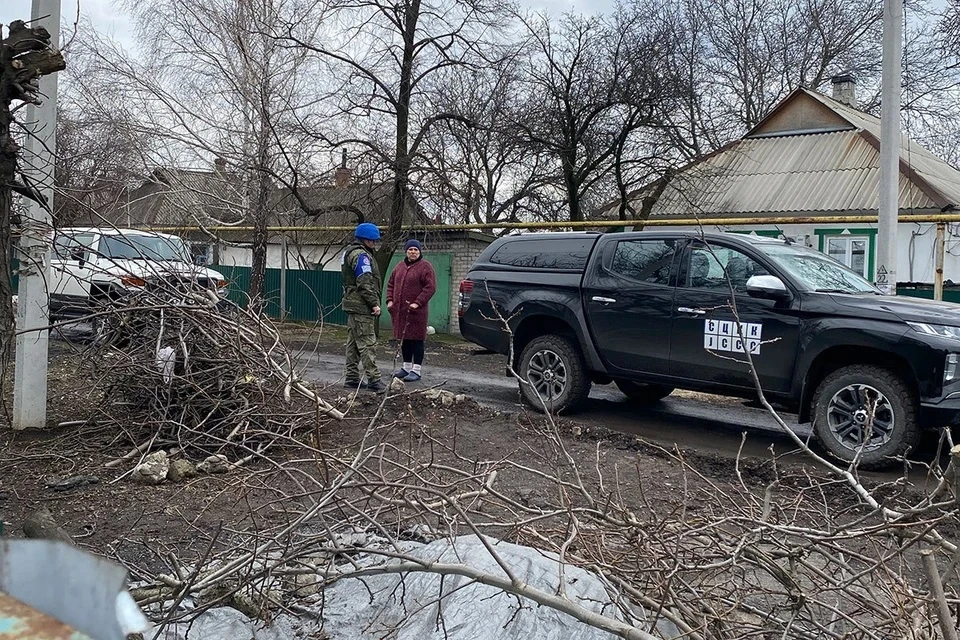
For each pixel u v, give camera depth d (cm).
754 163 2066
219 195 1496
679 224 1297
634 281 735
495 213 1962
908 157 1770
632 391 879
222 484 488
